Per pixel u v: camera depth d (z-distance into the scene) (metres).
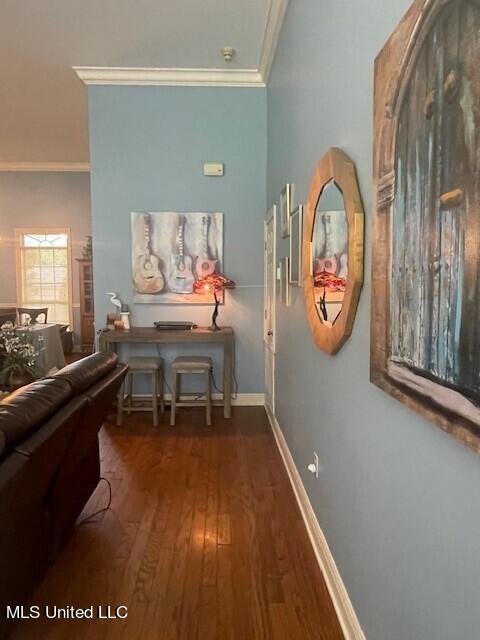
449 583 0.95
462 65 0.82
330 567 1.97
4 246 8.12
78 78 4.48
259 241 4.63
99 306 4.60
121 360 4.70
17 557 1.59
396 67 1.13
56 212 8.09
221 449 3.61
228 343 4.30
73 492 2.27
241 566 2.15
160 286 4.61
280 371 3.56
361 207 1.51
